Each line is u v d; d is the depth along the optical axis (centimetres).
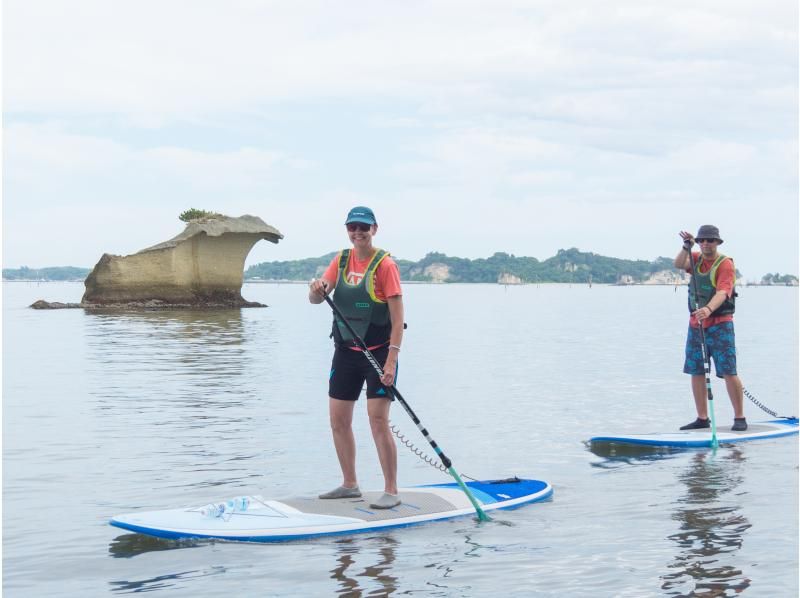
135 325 3148
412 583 494
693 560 529
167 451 880
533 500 682
